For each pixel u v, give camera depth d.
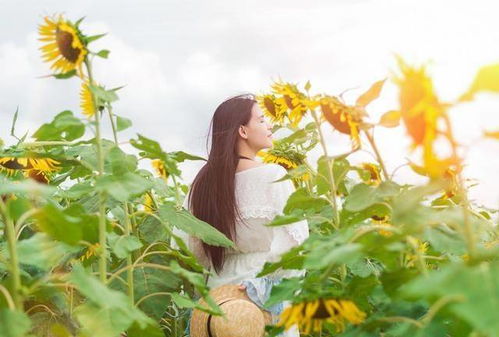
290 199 2.68
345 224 2.50
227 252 3.57
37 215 1.69
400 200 1.60
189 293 3.67
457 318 1.64
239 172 3.64
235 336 3.03
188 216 3.24
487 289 1.20
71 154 3.24
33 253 1.97
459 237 1.97
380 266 3.16
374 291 2.02
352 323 1.96
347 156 2.12
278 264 2.22
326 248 1.79
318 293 1.81
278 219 2.29
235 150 3.75
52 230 1.71
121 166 2.41
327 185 2.80
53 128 2.47
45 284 1.86
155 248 3.42
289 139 2.94
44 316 2.80
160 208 3.20
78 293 2.96
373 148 2.07
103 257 2.27
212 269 3.61
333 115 2.10
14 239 1.87
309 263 1.74
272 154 3.79
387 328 1.97
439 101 1.38
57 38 2.20
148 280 3.23
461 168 1.82
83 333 2.00
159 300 3.16
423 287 1.23
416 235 1.97
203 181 3.67
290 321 1.83
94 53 2.24
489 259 1.88
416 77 1.42
